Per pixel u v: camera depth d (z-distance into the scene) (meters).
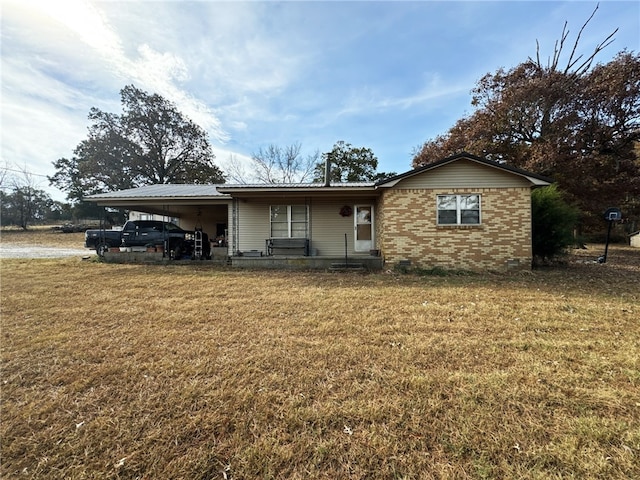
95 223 36.81
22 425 2.15
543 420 2.17
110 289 6.64
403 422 2.16
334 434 2.05
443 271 9.02
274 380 2.74
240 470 1.77
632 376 2.77
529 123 15.16
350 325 4.23
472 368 2.96
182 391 2.57
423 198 9.45
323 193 10.55
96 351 3.38
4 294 6.13
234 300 5.66
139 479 1.71
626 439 1.96
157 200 11.21
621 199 14.38
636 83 12.58
